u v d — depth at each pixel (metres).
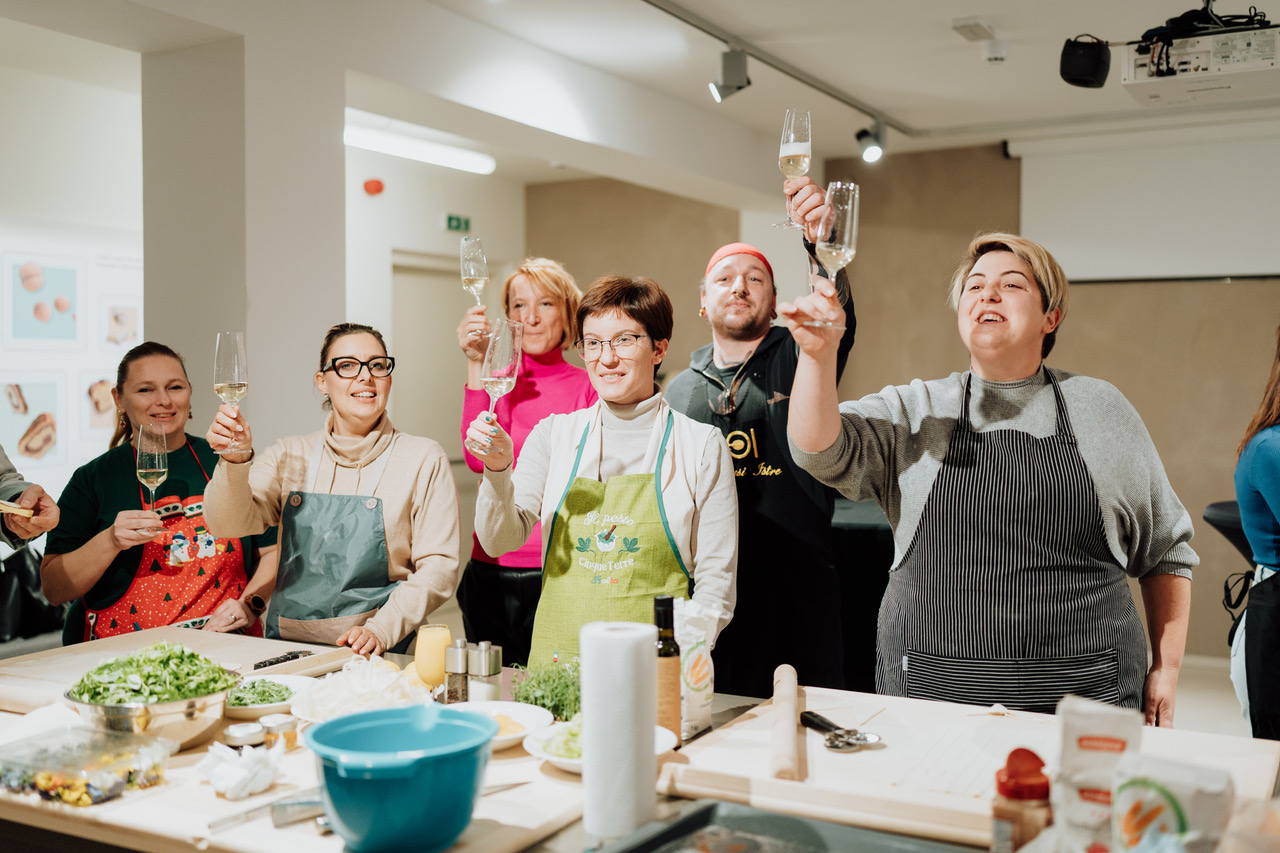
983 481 1.65
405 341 6.25
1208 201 5.47
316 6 3.14
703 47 4.16
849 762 1.22
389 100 3.67
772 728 1.33
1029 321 1.63
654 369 1.93
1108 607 1.62
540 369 2.83
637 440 1.89
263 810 1.15
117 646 1.87
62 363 4.23
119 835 1.13
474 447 1.70
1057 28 3.92
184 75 3.04
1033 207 5.86
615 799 1.10
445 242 6.35
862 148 5.18
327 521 2.05
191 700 1.34
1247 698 2.12
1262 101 4.86
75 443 4.30
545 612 1.79
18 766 1.21
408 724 1.16
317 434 2.19
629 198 6.74
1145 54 3.28
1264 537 2.07
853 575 2.95
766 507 2.29
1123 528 1.66
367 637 1.86
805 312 1.50
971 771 1.18
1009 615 1.62
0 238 3.96
